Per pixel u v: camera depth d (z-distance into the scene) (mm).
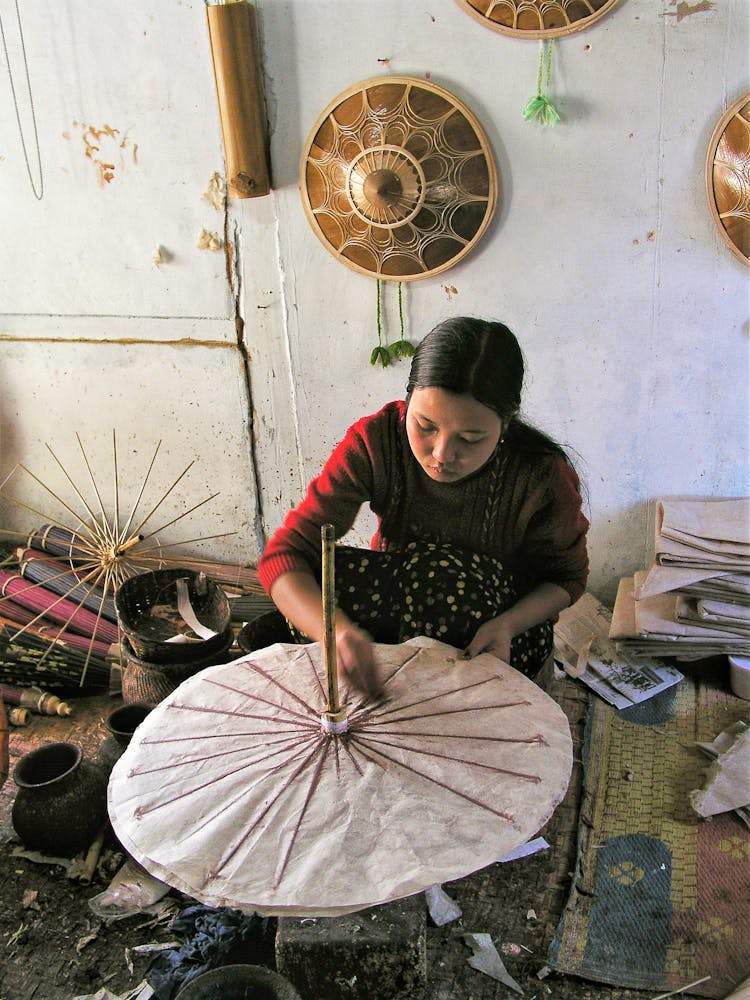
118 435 2959
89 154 2602
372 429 1758
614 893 1707
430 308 2578
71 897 1728
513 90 2314
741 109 2209
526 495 1741
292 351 2719
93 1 2420
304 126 2443
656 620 2402
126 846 1241
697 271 2402
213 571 2926
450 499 1777
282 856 1197
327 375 2730
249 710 1461
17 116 2592
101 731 2258
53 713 2312
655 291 2443
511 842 1212
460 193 2371
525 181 2393
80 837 1784
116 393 2898
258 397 2805
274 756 1354
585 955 1577
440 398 1439
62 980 1561
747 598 2318
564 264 2465
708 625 2352
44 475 3066
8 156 2646
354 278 2584
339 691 1491
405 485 1782
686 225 2363
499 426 1506
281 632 2090
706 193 2322
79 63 2498
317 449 2840
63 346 2867
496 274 2504
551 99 2301
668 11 2178
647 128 2295
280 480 2908
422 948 1389
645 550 2723
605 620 2605
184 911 1673
